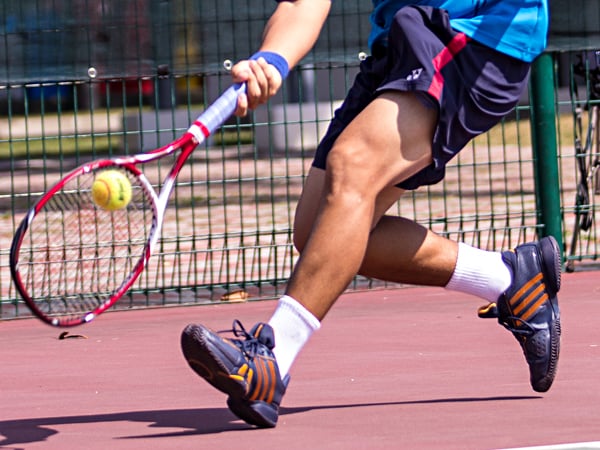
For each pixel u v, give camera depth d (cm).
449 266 958
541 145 1850
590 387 1027
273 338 867
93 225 1312
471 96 878
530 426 873
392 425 891
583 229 1925
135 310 1709
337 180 855
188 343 824
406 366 1177
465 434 852
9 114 1766
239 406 870
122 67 1730
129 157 801
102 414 989
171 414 977
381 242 937
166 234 2614
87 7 1719
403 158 860
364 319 1524
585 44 1811
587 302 1581
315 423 907
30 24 1716
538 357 975
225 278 2052
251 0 1731
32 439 894
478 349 1266
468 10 894
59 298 1162
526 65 912
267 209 3092
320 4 888
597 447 784
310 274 862
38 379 1196
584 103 1881
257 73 843
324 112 4525
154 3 1722
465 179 3506
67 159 4950
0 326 1620
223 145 1828
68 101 7825
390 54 886
